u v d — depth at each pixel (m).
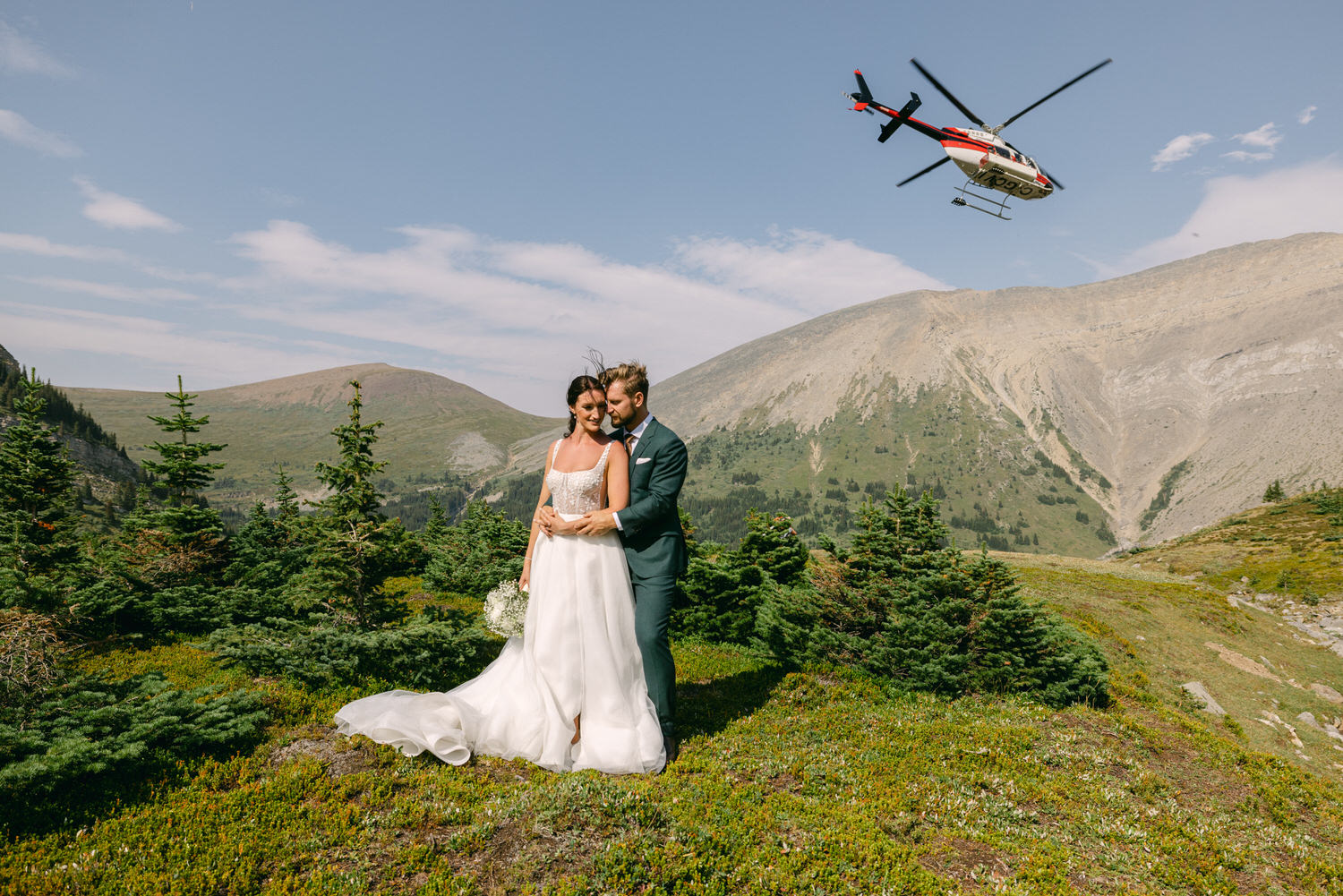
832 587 15.25
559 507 5.97
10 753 5.15
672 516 6.29
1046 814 6.84
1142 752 9.55
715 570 15.94
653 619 6.12
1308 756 29.89
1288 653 44.00
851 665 13.30
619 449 5.99
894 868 4.98
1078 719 10.76
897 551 16.94
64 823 4.70
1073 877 5.50
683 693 9.48
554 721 5.81
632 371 6.10
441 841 4.60
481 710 6.11
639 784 5.39
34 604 10.48
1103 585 49.44
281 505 22.27
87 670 9.45
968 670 12.80
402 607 12.36
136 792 5.16
